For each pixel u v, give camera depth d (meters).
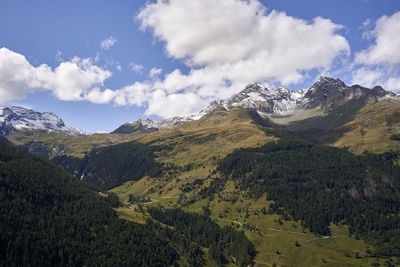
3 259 198.25
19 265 198.00
